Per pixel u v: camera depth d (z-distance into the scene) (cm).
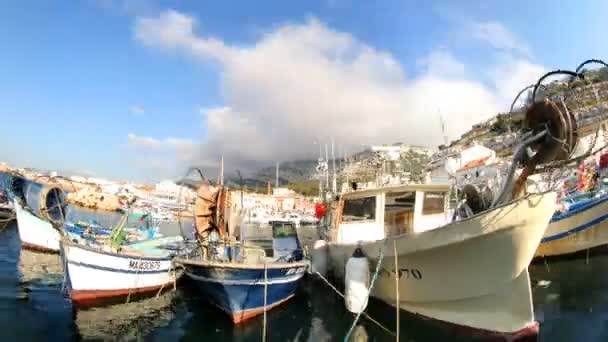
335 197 1239
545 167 707
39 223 1680
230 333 877
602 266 1424
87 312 994
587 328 854
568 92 696
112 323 930
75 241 1049
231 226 1084
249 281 907
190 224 4100
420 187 1084
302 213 7231
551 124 678
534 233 709
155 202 4762
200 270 924
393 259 893
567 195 1705
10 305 998
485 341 805
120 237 1181
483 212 725
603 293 1104
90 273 1006
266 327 916
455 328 854
